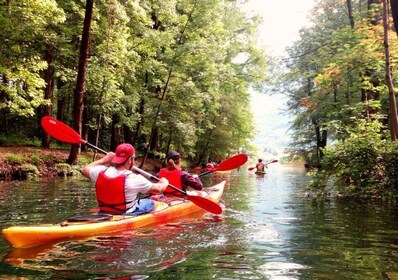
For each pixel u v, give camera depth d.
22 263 3.53
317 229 5.55
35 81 13.88
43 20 13.43
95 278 3.17
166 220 5.81
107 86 16.47
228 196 9.83
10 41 13.90
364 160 9.48
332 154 10.01
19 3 12.98
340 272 3.52
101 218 4.86
